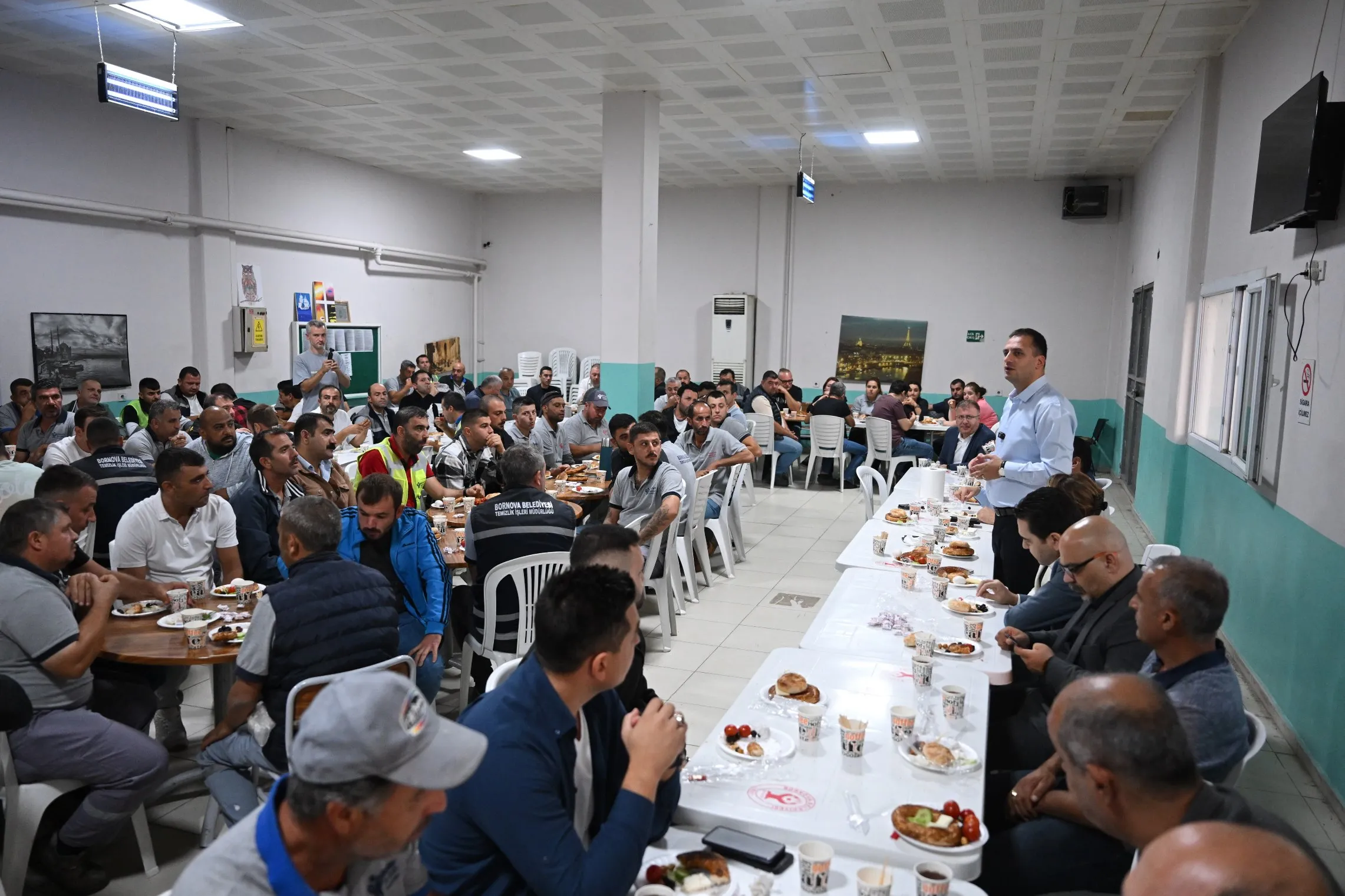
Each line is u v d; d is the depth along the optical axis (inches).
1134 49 248.4
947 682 101.1
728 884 63.6
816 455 392.8
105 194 331.6
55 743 101.7
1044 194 468.1
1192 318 262.1
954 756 81.2
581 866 59.8
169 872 113.0
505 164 459.5
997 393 487.2
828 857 63.1
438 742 46.4
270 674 103.1
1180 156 296.8
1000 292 481.4
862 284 505.4
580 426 296.5
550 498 150.4
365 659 106.1
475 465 233.1
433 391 420.5
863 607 131.0
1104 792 56.4
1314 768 142.9
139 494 171.6
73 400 327.6
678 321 541.6
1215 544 222.2
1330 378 144.3
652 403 330.3
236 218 387.9
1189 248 261.0
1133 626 103.2
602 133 351.6
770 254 519.8
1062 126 343.0
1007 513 172.1
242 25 247.9
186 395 336.2
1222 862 32.3
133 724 120.6
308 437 179.5
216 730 106.0
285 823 47.1
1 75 295.0
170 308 363.6
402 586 137.3
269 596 102.9
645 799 63.1
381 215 480.1
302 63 282.7
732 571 257.4
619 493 200.8
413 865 58.3
